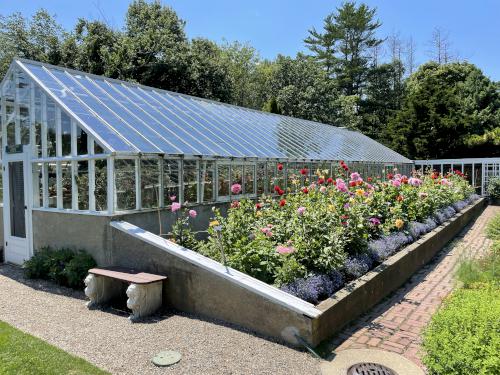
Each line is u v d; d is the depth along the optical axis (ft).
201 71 88.38
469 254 29.86
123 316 17.48
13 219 28.02
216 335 15.16
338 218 20.85
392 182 30.35
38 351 13.48
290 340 14.46
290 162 37.40
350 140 65.16
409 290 21.63
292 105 108.06
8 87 28.19
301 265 17.51
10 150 27.99
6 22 85.05
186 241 20.89
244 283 15.65
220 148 30.50
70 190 23.67
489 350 9.02
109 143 21.84
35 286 22.09
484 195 73.61
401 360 13.35
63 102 24.21
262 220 21.62
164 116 31.63
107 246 21.31
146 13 94.12
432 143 90.68
